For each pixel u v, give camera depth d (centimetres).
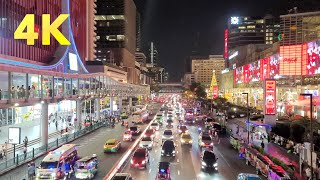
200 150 4697
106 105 11612
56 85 6412
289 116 7375
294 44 10169
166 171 2988
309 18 10769
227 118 9000
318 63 8200
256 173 3447
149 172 3403
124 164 3750
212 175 3334
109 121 7888
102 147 4838
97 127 7138
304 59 9069
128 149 4709
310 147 3095
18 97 3925
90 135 6097
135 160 3559
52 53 8238
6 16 6394
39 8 7700
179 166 3703
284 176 2867
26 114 6544
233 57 19662
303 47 9131
